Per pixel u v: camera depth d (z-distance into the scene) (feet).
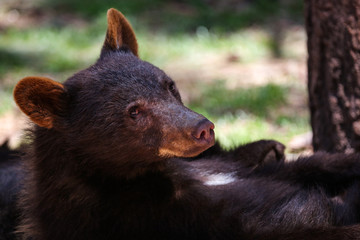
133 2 101.96
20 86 26.22
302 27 92.17
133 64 27.91
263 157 35.27
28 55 83.41
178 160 30.50
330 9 34.04
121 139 26.84
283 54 80.28
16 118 58.44
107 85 27.20
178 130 25.67
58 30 94.27
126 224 28.45
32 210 29.32
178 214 29.01
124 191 28.60
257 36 89.35
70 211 28.22
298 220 29.50
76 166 27.91
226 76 71.26
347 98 34.45
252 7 101.65
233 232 28.30
